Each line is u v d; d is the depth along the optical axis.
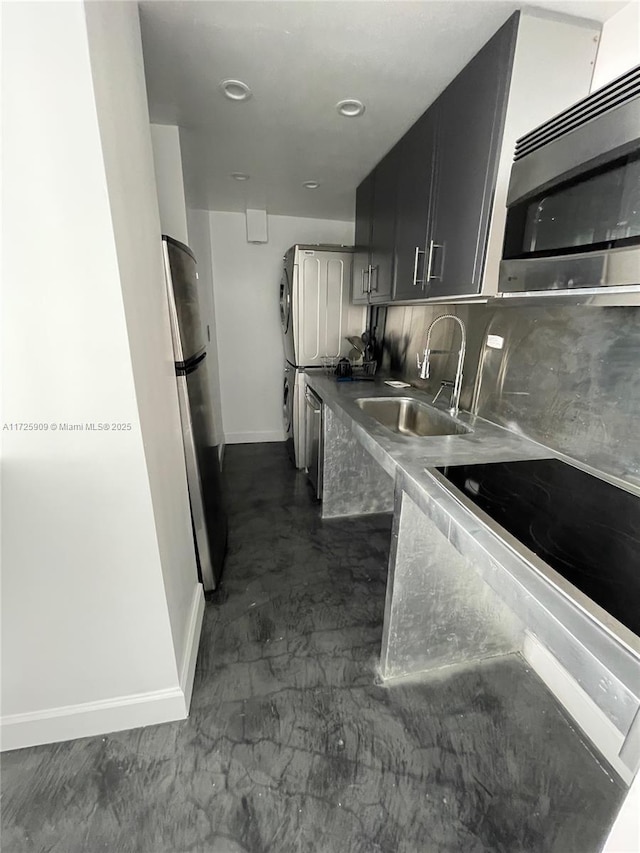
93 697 1.23
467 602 1.44
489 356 1.73
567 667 0.62
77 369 0.95
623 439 1.13
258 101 1.64
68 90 0.79
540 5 1.09
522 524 0.92
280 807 1.07
